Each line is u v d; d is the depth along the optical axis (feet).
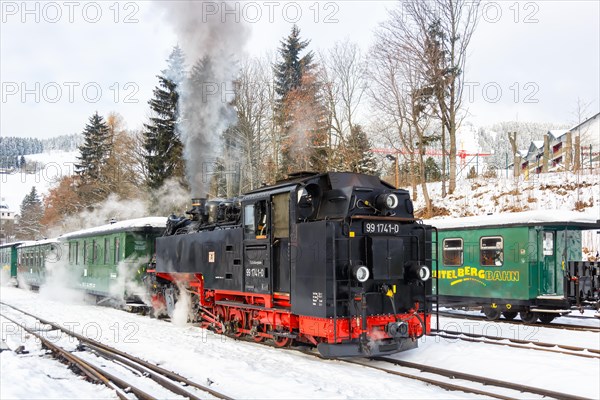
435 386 25.08
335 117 102.83
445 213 89.10
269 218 33.04
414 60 93.45
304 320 30.30
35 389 23.66
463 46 93.40
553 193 82.94
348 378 25.89
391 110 96.68
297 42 122.01
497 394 23.17
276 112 114.21
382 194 30.40
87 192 136.77
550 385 24.84
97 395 23.81
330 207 30.86
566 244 45.37
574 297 43.96
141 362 30.07
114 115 143.13
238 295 37.65
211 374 26.99
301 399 22.44
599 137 133.28
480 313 56.34
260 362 29.71
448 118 95.86
